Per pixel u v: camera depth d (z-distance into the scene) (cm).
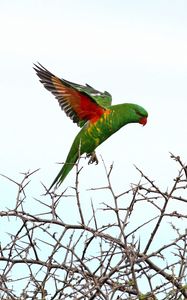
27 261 1215
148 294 1116
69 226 1185
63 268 1176
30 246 1217
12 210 1220
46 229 1180
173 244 1153
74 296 1152
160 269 1193
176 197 1170
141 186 1173
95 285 1123
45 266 1188
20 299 1152
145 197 1167
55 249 1167
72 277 1161
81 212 1183
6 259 1216
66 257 1180
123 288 1148
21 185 1223
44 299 1150
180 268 1154
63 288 1152
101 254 1147
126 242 1131
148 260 1188
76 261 1161
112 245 1152
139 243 1149
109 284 1177
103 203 1155
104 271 1149
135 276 1109
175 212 1166
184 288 1137
